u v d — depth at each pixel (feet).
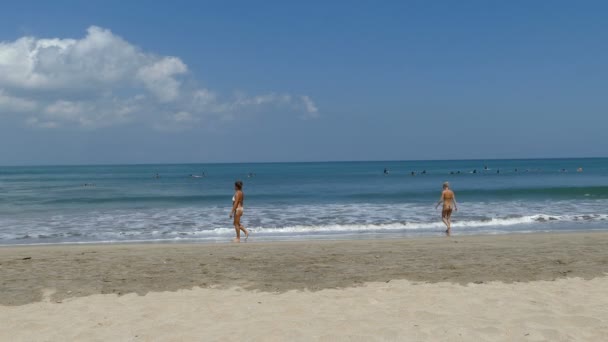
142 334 17.43
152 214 76.74
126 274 27.99
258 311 20.12
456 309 20.01
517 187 138.92
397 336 16.79
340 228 59.16
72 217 73.15
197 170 430.20
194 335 17.22
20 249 41.14
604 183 160.56
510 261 30.91
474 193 113.19
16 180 240.12
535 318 18.60
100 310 20.59
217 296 22.81
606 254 33.60
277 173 318.24
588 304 20.57
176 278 26.81
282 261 31.94
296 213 75.36
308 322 18.47
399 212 75.66
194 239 52.11
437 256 33.35
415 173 281.95
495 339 16.47
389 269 28.68
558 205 84.99
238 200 48.60
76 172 393.91
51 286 25.12
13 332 17.87
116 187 164.45
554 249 36.47
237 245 42.27
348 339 16.56
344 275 27.07
